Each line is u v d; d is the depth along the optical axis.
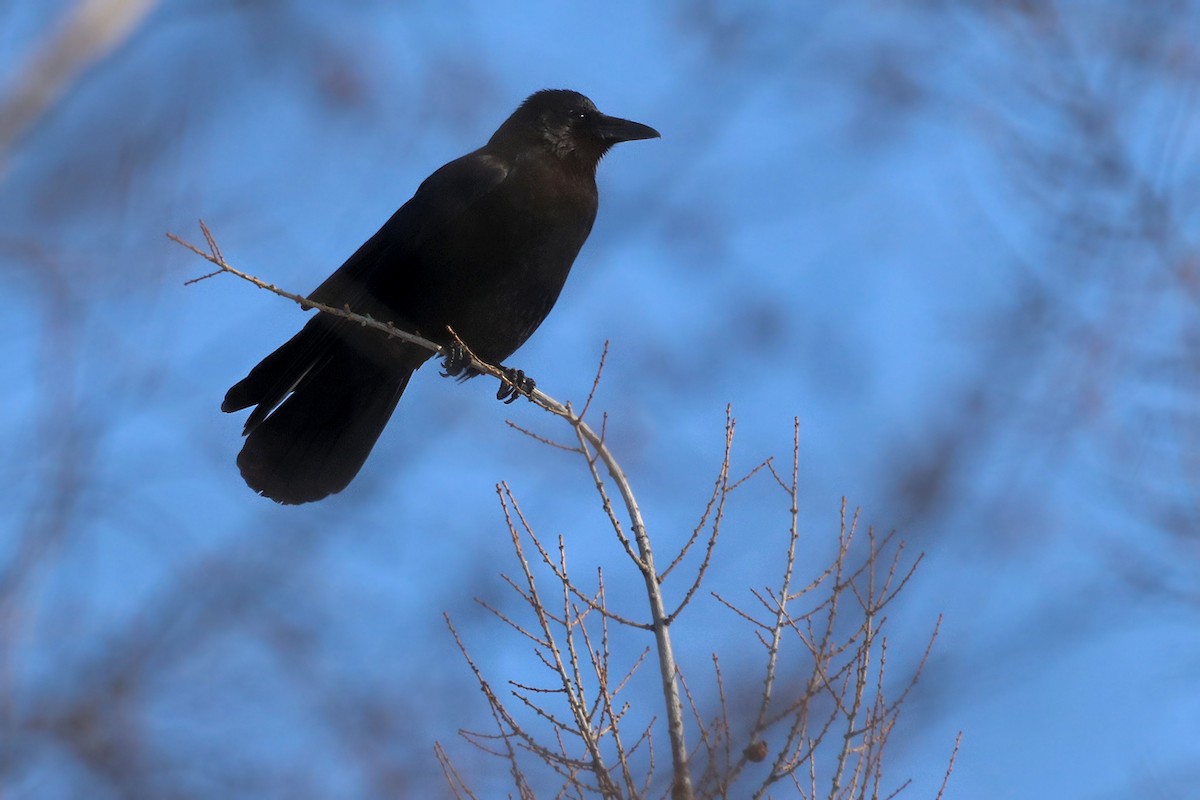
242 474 11.37
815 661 7.09
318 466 11.52
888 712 7.80
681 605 7.23
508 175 12.05
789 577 7.30
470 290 11.80
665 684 7.02
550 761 6.96
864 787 6.85
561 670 7.08
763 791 6.70
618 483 7.77
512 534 7.41
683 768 6.75
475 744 7.30
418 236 11.75
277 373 11.26
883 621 7.22
